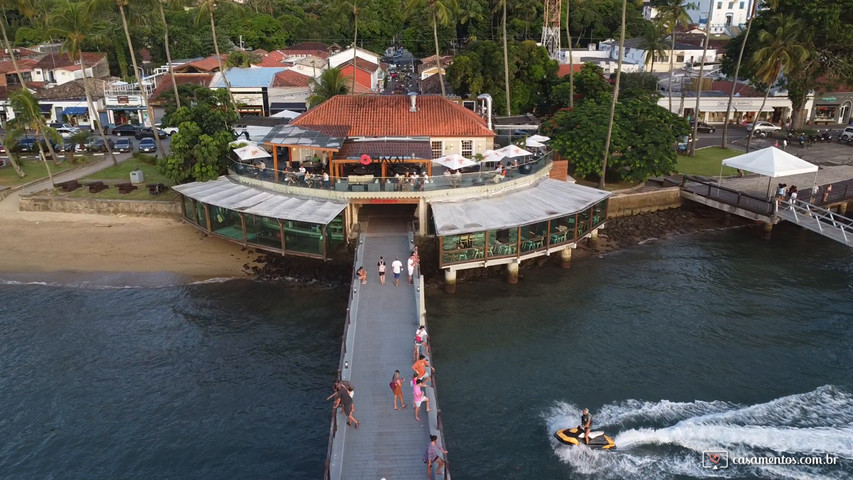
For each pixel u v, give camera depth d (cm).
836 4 8025
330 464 2362
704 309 4156
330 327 3931
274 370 3481
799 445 2842
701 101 9612
